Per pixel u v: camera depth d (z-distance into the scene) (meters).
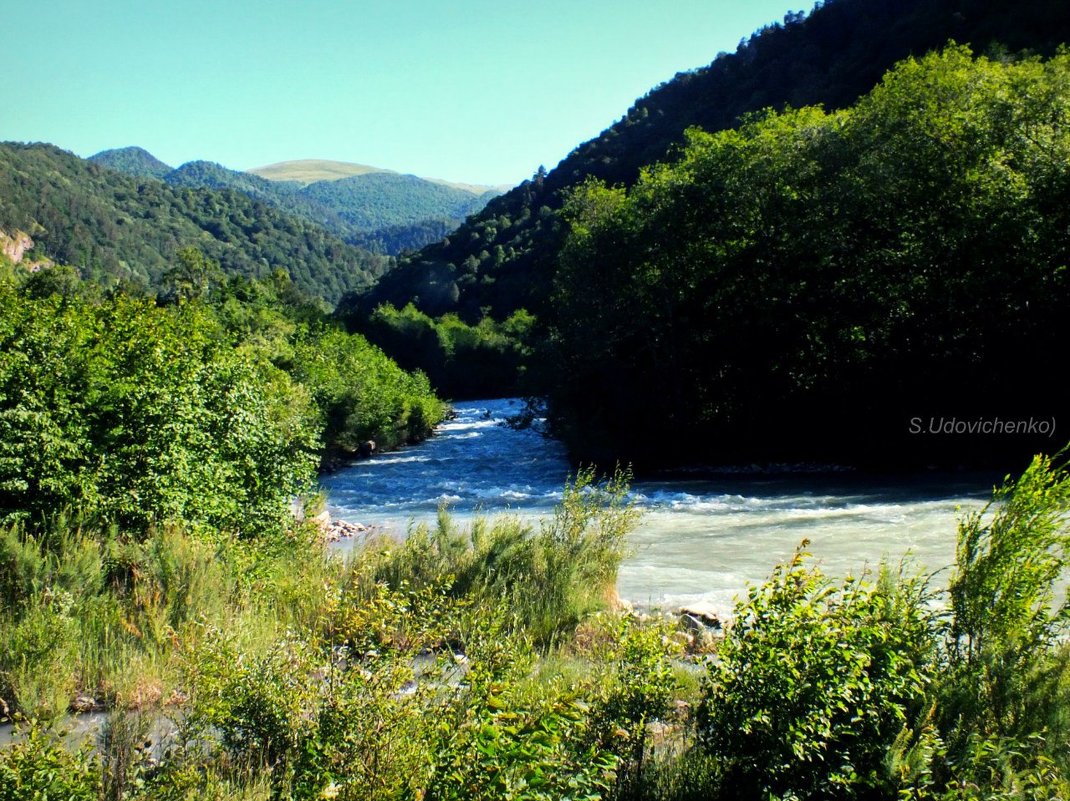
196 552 9.96
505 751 3.99
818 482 26.73
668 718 5.62
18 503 10.70
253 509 14.03
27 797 3.98
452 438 52.31
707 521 19.48
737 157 32.88
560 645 8.58
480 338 92.19
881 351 29.64
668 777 5.10
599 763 4.58
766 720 4.68
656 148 95.38
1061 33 55.06
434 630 5.70
